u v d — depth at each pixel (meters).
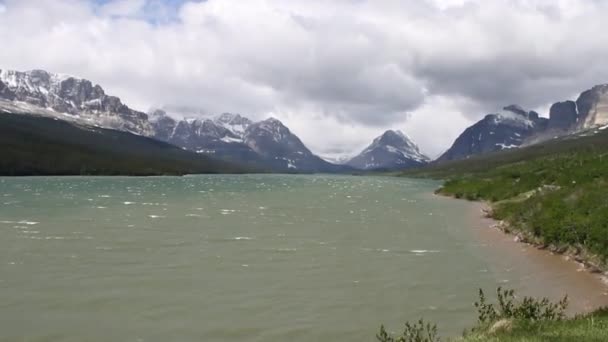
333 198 91.81
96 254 31.92
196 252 32.94
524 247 35.84
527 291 23.86
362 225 48.25
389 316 19.84
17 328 18.20
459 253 33.34
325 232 42.94
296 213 60.34
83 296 22.23
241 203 76.38
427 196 103.44
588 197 37.06
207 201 80.19
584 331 13.03
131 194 97.94
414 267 28.78
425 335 17.45
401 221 52.09
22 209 62.00
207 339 17.27
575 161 116.56
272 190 121.25
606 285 24.91
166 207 67.31
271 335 17.67
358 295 22.78
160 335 17.61
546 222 37.00
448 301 21.98
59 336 17.45
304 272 27.22
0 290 23.08
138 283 24.58
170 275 26.27
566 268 28.72
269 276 26.22
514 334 13.55
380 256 32.03
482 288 24.30
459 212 63.59
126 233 41.31
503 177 115.00
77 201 76.44
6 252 32.31
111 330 18.08
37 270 27.16
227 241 37.62
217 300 21.81
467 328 18.23
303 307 20.91
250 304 21.25
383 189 138.75
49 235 39.81
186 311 20.25
